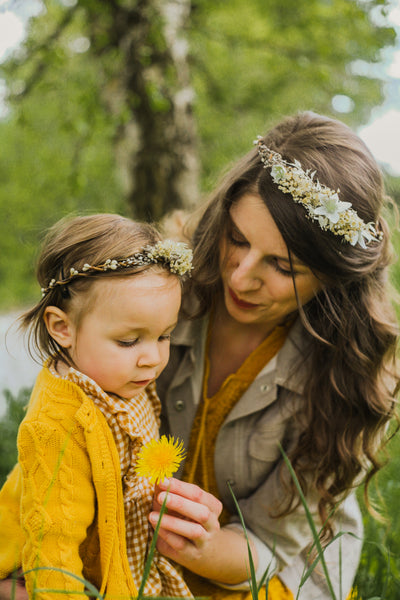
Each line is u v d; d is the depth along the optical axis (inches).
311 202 60.9
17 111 239.6
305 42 265.9
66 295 57.8
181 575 69.2
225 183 67.7
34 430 55.9
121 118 196.2
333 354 71.2
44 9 208.5
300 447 71.7
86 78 230.4
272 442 72.7
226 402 74.1
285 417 72.2
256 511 72.5
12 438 127.2
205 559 62.9
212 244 68.6
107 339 56.2
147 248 57.8
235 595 70.3
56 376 58.2
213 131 294.0
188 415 74.9
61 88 234.8
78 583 53.9
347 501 80.2
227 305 69.4
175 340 73.6
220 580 67.1
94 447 55.7
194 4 229.1
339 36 256.7
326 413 71.6
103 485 56.1
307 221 61.2
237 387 73.9
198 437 74.4
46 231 70.3
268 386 72.1
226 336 75.2
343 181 64.6
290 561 73.6
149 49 189.9
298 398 72.4
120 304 55.4
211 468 75.8
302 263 63.1
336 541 77.7
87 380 56.6
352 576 78.4
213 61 287.4
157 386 75.7
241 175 65.1
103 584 55.2
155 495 60.5
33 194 342.3
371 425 73.1
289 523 71.8
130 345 56.9
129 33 191.2
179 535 59.9
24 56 210.2
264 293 65.3
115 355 56.3
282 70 289.7
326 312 69.5
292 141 66.1
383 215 76.5
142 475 54.4
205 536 59.5
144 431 60.7
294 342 72.8
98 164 288.7
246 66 299.7
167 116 192.2
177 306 58.4
